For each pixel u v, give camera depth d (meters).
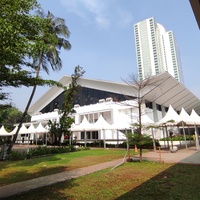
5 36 4.41
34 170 10.35
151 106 30.50
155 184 6.73
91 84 36.66
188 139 27.55
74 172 9.40
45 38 7.34
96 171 9.42
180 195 5.52
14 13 4.84
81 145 30.16
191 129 40.06
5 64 5.47
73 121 28.05
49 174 9.16
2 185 7.32
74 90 28.56
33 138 43.59
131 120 22.19
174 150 17.50
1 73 6.20
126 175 8.32
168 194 5.63
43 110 49.75
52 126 28.42
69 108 27.95
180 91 32.34
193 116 21.34
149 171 9.03
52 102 47.66
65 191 6.25
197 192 5.74
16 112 56.19
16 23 4.86
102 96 35.25
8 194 6.11
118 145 26.14
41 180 7.94
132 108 27.55
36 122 46.28
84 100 37.78
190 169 9.21
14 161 14.35
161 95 30.03
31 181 7.83
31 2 5.47
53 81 12.73
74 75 29.02
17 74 6.84
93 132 33.16
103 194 5.85
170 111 20.09
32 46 5.18
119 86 31.27
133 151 19.20
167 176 7.89
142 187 6.41
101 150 21.81
